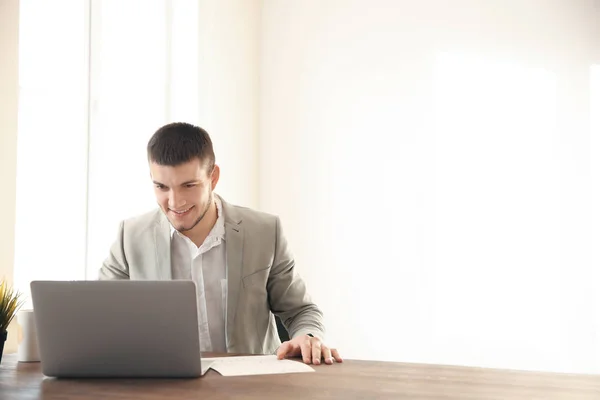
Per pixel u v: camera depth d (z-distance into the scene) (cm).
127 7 352
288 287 231
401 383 148
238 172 435
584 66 393
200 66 390
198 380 153
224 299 224
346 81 441
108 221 330
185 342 152
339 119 441
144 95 365
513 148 403
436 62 420
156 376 156
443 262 412
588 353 385
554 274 392
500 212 403
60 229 306
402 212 423
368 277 428
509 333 398
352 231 434
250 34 450
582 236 389
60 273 305
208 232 223
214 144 406
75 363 155
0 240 232
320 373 160
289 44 457
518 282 398
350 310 431
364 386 144
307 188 447
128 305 152
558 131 396
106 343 154
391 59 430
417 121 422
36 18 297
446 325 410
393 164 426
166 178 195
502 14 408
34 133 296
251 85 450
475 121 410
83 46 317
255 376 156
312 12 452
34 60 296
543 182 397
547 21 400
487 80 409
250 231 226
